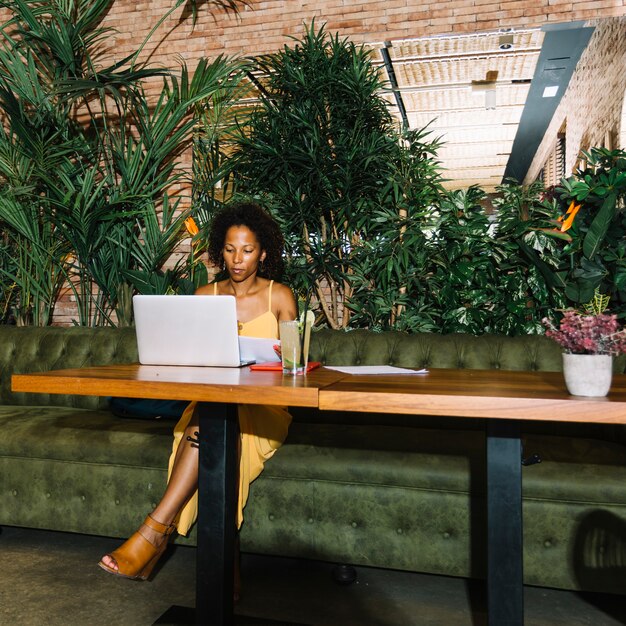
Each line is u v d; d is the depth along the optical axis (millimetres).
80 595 1899
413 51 4434
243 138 3641
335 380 1486
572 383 1236
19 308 4312
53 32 4129
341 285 3635
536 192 3055
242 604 1862
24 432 2293
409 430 2260
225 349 1700
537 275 2920
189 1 4645
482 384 1434
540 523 1825
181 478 1719
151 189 4270
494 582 1338
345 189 3406
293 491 2008
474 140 5574
